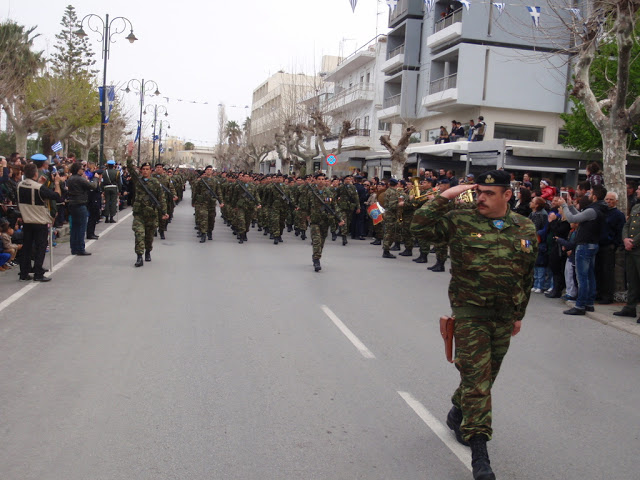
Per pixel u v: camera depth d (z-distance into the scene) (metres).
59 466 3.77
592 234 9.08
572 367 6.50
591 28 11.59
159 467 3.80
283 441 4.24
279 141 48.75
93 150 59.12
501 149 17.28
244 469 3.81
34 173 9.73
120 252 13.41
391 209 14.83
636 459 4.27
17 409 4.64
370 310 8.63
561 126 30.94
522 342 7.49
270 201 16.95
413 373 5.86
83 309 7.95
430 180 16.27
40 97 33.69
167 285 9.80
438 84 32.72
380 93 42.28
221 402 4.91
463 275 4.03
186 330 7.07
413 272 12.56
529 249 4.03
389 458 4.06
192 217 25.02
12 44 31.50
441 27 32.59
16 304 8.12
